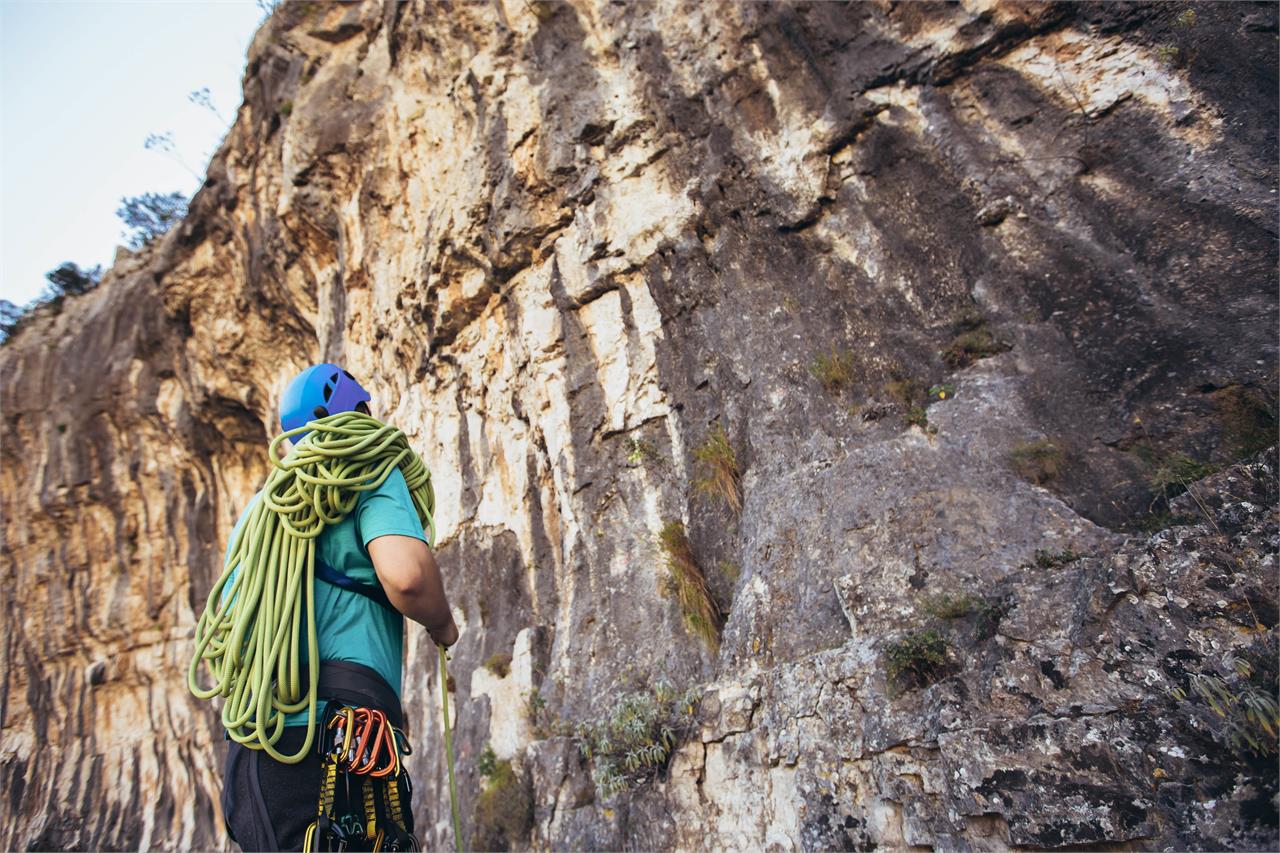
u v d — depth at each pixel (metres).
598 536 9.34
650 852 6.66
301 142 15.06
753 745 6.22
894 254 8.02
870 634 5.89
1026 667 4.95
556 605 9.96
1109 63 7.42
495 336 11.71
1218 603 4.48
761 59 9.37
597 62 10.86
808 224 8.70
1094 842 4.23
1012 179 7.55
